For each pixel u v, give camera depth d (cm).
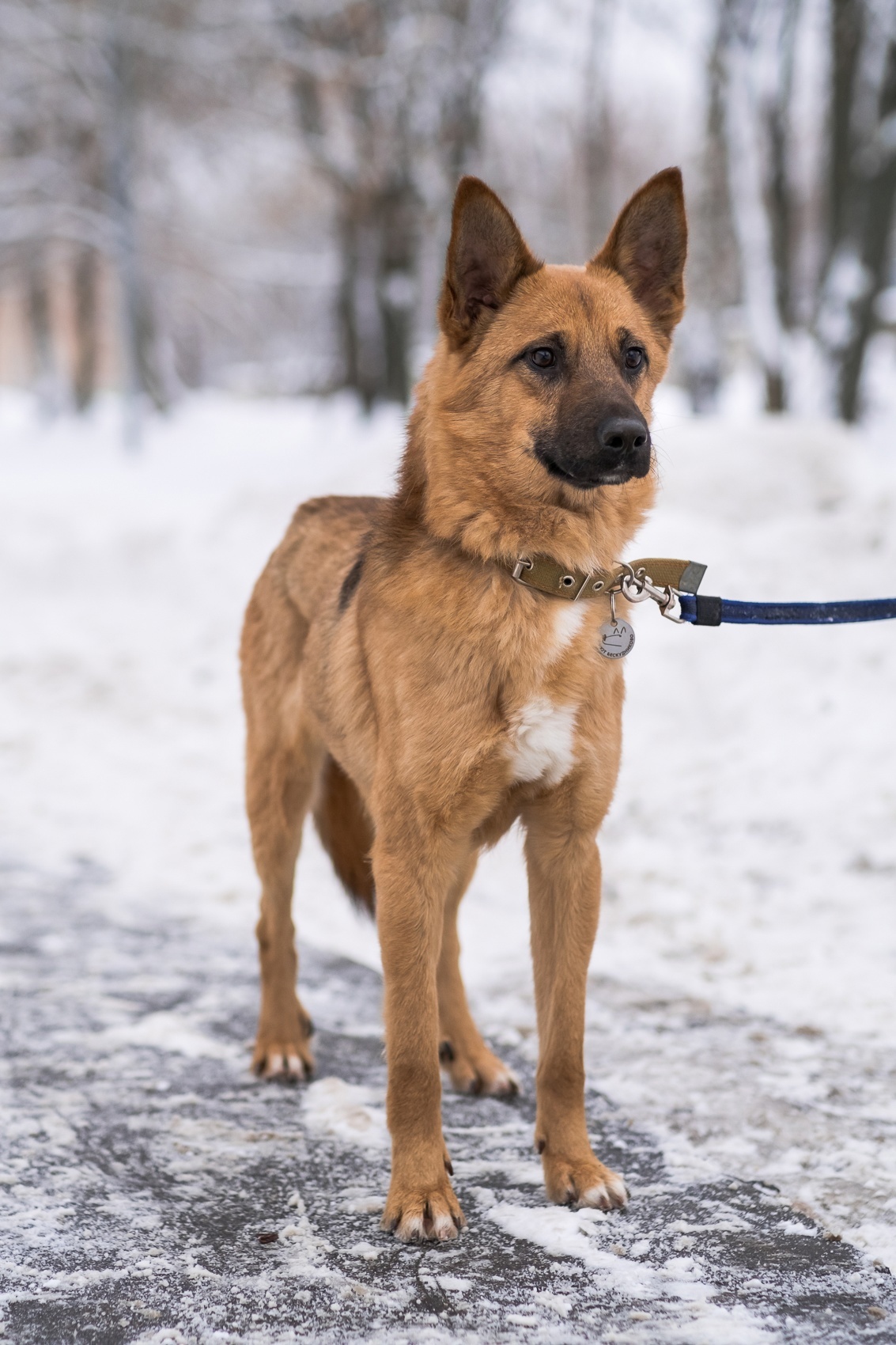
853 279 1652
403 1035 309
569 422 316
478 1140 352
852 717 657
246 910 564
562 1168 313
